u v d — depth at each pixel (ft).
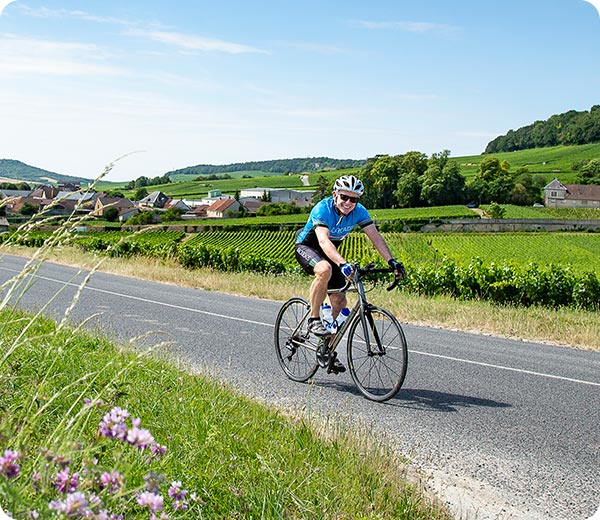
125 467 8.12
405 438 17.10
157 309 39.22
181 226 318.86
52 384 15.48
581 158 602.85
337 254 20.76
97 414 12.73
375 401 20.53
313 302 21.49
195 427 14.35
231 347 28.32
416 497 12.47
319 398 20.66
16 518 7.36
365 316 20.88
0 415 10.98
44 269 64.28
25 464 9.09
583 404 20.81
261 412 16.69
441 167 469.16
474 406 20.22
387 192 467.93
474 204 468.34
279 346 23.80
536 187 508.12
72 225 12.94
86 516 7.02
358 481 12.57
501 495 13.75
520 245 279.69
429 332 34.55
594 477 14.88
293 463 12.98
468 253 253.65
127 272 63.41
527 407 20.29
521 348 30.53
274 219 370.94
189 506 10.91
